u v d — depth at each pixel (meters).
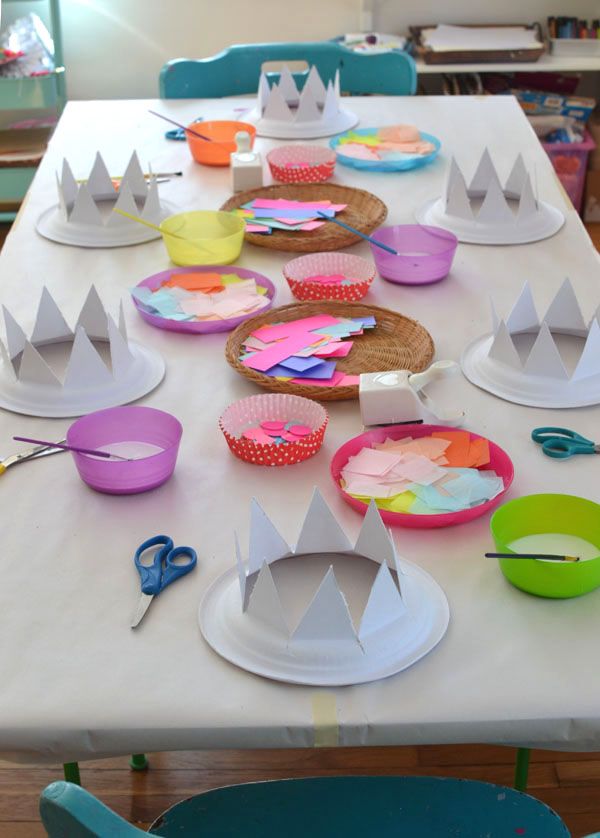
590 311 1.75
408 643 1.08
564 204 2.18
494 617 1.12
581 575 1.12
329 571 1.02
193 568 1.20
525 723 1.01
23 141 3.82
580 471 1.36
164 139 2.54
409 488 1.30
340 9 3.92
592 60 3.74
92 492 1.34
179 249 1.92
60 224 2.09
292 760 1.87
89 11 3.87
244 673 1.06
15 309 1.80
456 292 1.85
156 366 1.62
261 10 3.90
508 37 3.80
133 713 1.01
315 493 1.16
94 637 1.11
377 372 1.52
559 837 1.08
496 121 2.63
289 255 1.99
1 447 1.42
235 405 1.45
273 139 2.53
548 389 1.51
